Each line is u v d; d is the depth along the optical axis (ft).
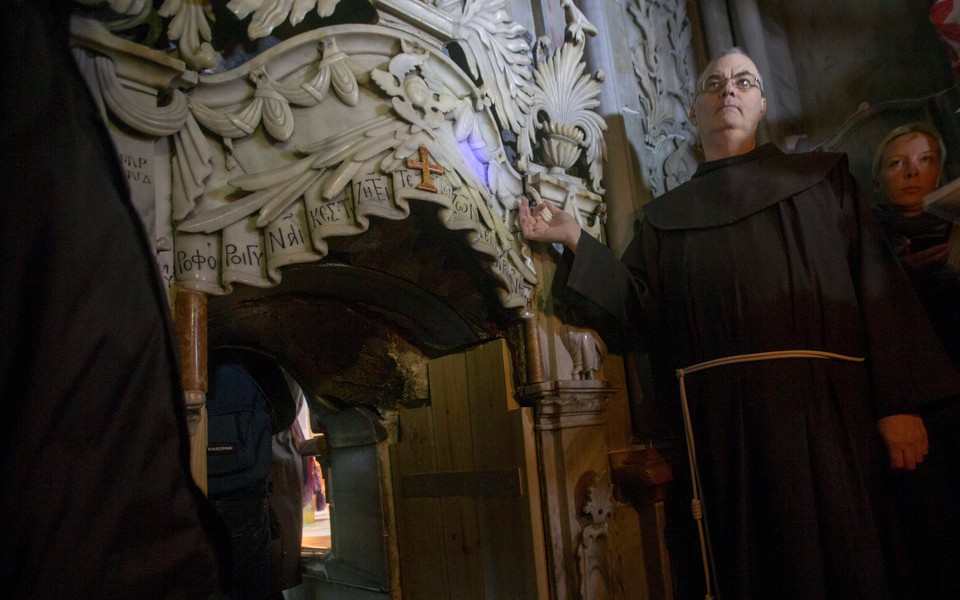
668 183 7.65
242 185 3.94
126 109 3.46
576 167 6.65
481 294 5.57
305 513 12.50
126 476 2.41
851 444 4.78
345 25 4.57
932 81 7.31
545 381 5.37
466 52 5.47
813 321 4.99
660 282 5.82
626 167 6.99
